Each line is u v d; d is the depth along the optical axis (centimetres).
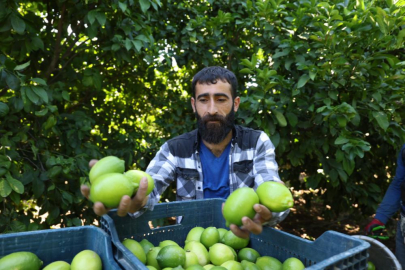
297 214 555
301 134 320
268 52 325
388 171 429
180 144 212
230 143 210
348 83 286
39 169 246
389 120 289
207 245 152
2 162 215
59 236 129
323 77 277
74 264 118
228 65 396
